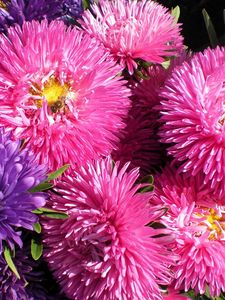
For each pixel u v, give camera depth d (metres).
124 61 0.30
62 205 0.25
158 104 0.29
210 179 0.25
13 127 0.26
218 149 0.24
